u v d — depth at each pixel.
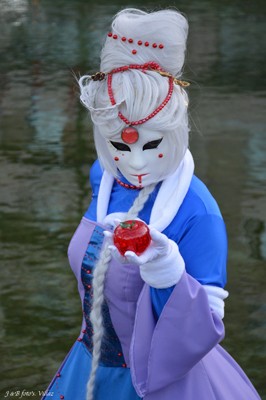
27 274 6.43
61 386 3.06
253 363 5.18
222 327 2.67
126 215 2.74
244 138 10.02
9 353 5.33
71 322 5.72
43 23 18.70
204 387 2.85
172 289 2.59
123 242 2.46
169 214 2.69
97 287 2.74
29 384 4.95
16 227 7.35
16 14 19.89
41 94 12.30
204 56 15.25
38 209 7.76
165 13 2.66
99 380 2.89
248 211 7.65
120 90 2.60
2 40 16.75
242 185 8.34
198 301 2.58
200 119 10.88
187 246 2.70
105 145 2.79
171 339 2.62
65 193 8.18
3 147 9.70
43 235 7.17
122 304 2.76
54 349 5.38
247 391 3.02
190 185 2.76
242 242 6.98
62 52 15.47
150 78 2.58
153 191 2.77
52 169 8.94
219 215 2.76
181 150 2.68
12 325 5.68
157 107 2.58
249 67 14.33
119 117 2.61
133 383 2.71
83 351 3.01
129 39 2.62
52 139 10.02
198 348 2.62
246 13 19.91
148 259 2.47
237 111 11.31
